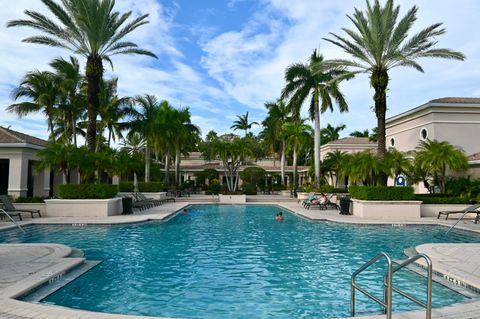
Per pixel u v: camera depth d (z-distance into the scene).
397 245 12.23
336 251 11.20
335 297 6.94
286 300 6.78
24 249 10.01
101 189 19.58
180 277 8.23
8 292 6.29
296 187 40.16
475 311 5.58
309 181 44.03
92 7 19.97
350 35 21.53
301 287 7.55
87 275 8.33
